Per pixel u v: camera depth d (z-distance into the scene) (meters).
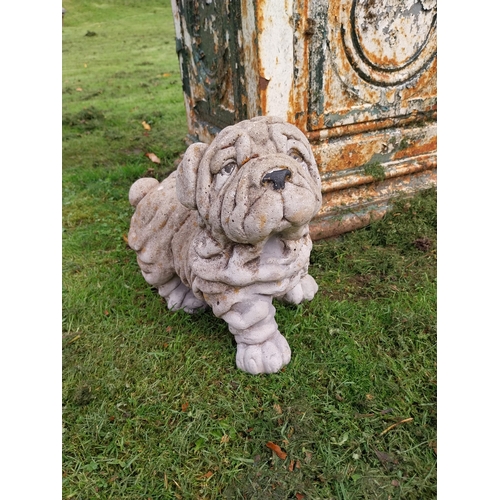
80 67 6.64
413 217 2.60
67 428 1.55
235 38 2.23
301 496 1.31
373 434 1.46
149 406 1.60
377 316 1.96
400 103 2.55
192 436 1.49
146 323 2.00
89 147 4.00
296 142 1.46
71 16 9.38
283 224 1.38
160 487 1.36
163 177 3.37
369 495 1.30
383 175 2.60
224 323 1.93
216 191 1.40
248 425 1.51
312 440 1.44
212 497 1.32
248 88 2.23
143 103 5.07
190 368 1.73
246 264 1.50
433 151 2.76
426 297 2.05
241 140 1.38
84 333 1.96
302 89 2.24
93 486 1.38
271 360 1.66
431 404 1.54
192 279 1.68
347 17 2.21
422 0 2.38
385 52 2.39
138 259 1.96
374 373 1.67
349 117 2.43
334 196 2.54
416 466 1.36
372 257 2.38
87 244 2.63
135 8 9.92
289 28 2.08
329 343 1.82
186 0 2.76
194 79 3.01
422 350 1.77
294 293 1.96
